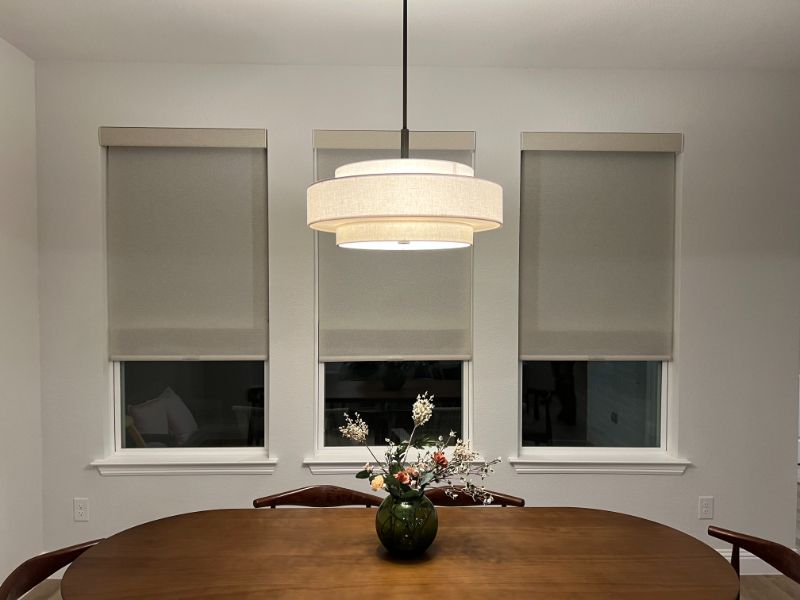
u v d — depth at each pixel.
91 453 3.20
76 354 3.19
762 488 3.31
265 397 3.33
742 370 3.29
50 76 3.13
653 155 3.31
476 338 3.27
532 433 3.44
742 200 3.27
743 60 3.10
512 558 1.78
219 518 2.12
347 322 3.29
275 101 3.19
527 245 3.31
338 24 2.68
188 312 3.26
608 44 2.90
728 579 1.65
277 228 3.21
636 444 3.46
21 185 3.02
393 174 1.53
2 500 2.87
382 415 3.41
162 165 3.23
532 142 3.23
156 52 3.01
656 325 3.34
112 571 1.69
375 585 1.60
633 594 1.56
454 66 3.20
